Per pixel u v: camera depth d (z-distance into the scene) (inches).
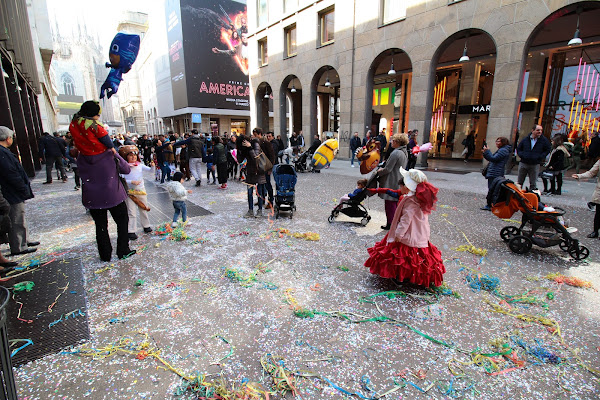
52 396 77.1
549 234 163.2
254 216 245.1
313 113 741.9
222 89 1280.8
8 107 379.6
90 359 90.5
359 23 599.2
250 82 942.4
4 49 397.4
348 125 658.8
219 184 407.8
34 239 193.6
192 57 1186.0
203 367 87.0
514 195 168.9
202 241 187.9
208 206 282.5
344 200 218.5
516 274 143.6
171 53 1286.9
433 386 80.6
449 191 334.0
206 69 1227.9
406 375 84.2
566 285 132.6
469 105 663.8
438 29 480.4
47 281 137.9
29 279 139.6
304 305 118.0
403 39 530.6
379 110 871.7
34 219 239.5
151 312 114.0
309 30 706.2
